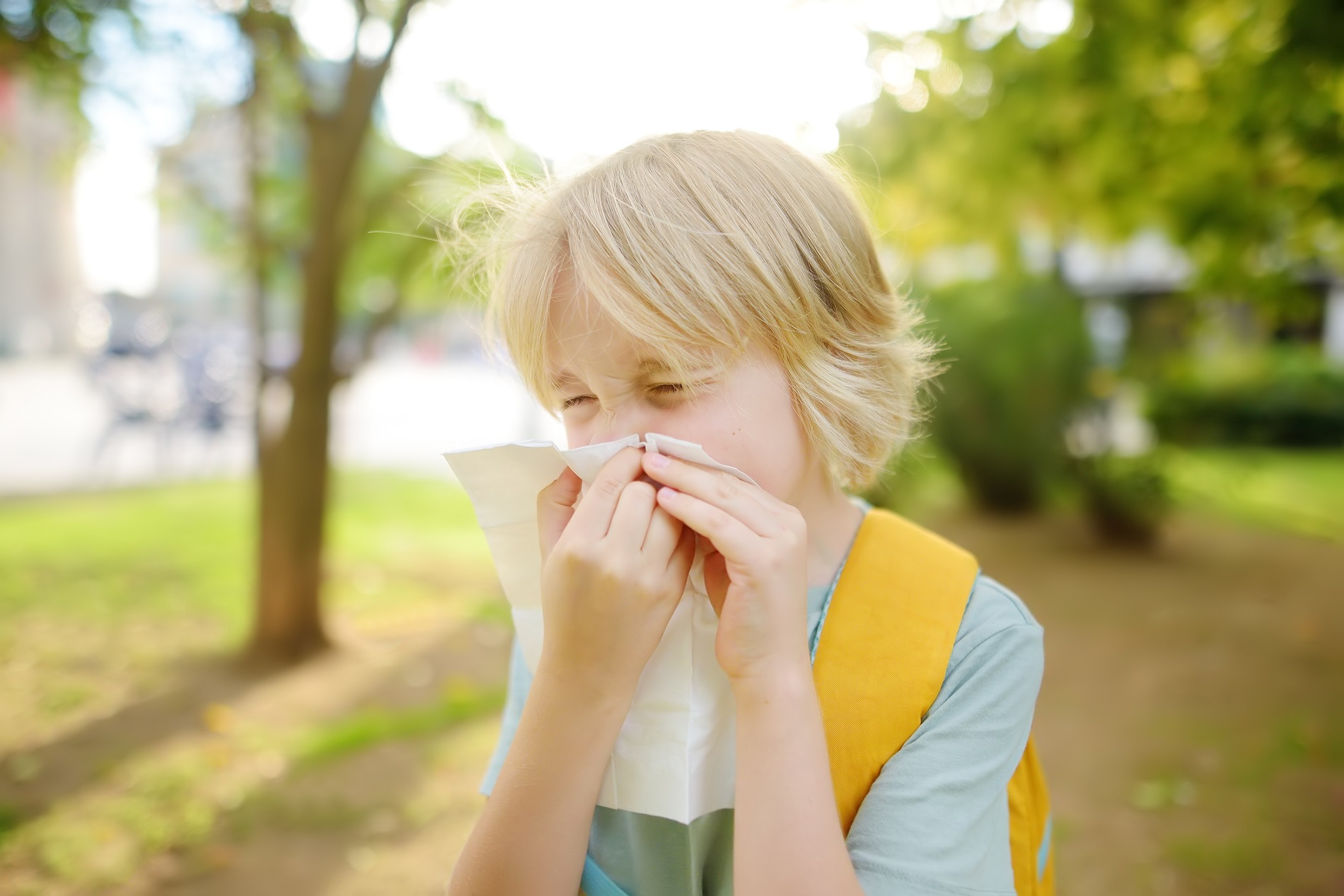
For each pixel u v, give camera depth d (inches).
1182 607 200.5
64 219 1091.9
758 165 34.7
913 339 42.3
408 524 282.0
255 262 157.8
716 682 32.3
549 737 30.0
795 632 29.0
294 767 121.6
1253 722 140.9
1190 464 310.2
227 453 416.2
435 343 1178.0
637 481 30.5
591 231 32.0
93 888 96.2
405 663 160.9
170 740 129.0
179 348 391.9
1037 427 276.1
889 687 31.1
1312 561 238.2
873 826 29.1
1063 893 97.9
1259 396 448.5
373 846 104.8
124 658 159.6
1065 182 181.6
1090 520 263.3
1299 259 200.8
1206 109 158.7
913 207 185.6
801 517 29.7
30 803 111.8
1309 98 145.2
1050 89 151.5
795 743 27.8
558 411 36.9
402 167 162.4
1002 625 32.6
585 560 29.1
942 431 288.2
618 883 34.7
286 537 159.0
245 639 168.9
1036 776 37.2
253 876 98.8
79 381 766.5
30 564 218.2
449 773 121.3
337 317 154.7
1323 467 394.6
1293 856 104.1
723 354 31.1
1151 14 143.0
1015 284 287.1
